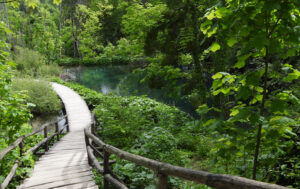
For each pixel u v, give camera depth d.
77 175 4.41
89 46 39.88
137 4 8.61
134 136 7.48
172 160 4.92
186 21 8.17
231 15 1.64
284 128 1.69
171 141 5.18
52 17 52.66
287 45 1.62
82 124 10.39
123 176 4.50
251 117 1.65
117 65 37.78
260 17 1.56
